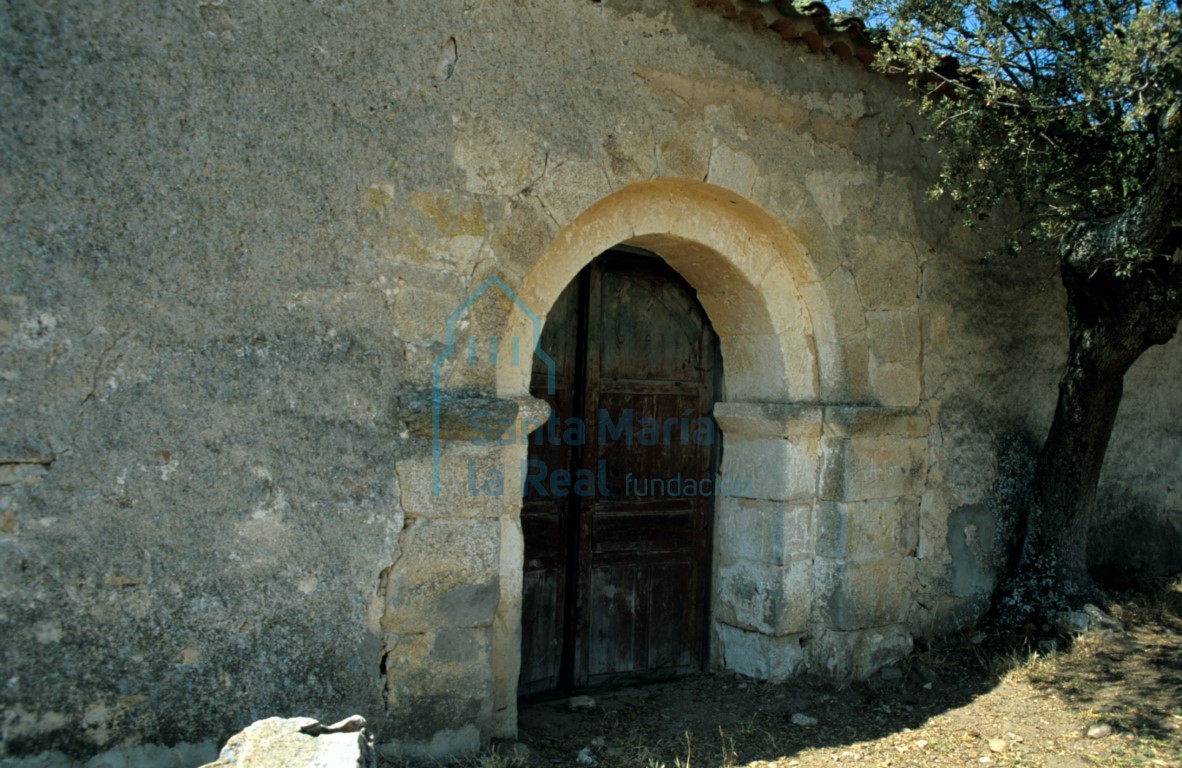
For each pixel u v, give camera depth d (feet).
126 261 9.60
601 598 15.25
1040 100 14.62
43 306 9.25
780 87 14.34
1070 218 16.08
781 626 15.11
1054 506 17.52
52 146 9.29
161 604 9.70
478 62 11.47
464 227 11.32
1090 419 17.12
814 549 15.53
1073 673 15.38
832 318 15.06
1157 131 13.38
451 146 11.26
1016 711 14.19
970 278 17.25
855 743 13.09
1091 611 16.84
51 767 9.19
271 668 10.18
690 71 13.32
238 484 10.07
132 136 9.62
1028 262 18.28
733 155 13.74
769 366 15.43
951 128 15.67
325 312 10.53
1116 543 20.90
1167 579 20.65
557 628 14.85
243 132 10.12
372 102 10.80
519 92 11.75
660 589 15.89
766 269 14.93
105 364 9.50
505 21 11.68
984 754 12.71
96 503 9.45
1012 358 18.08
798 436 15.23
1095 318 16.80
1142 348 16.17
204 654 9.88
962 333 17.16
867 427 15.12
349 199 10.66
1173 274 15.39
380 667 10.80
